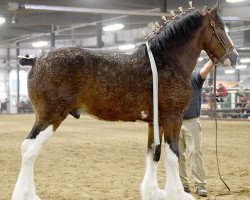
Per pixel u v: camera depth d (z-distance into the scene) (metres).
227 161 9.35
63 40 44.84
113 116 5.11
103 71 4.96
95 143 12.88
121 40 40.69
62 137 14.71
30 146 4.78
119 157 9.91
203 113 30.02
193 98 6.01
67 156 10.02
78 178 7.25
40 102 4.89
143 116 5.12
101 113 5.09
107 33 42.06
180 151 6.20
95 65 4.96
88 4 27.08
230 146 12.29
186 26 5.34
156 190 5.33
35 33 38.69
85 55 4.96
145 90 5.03
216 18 5.50
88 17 33.00
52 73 4.84
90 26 38.25
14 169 8.19
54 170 8.08
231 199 5.77
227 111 30.14
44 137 4.83
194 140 6.03
